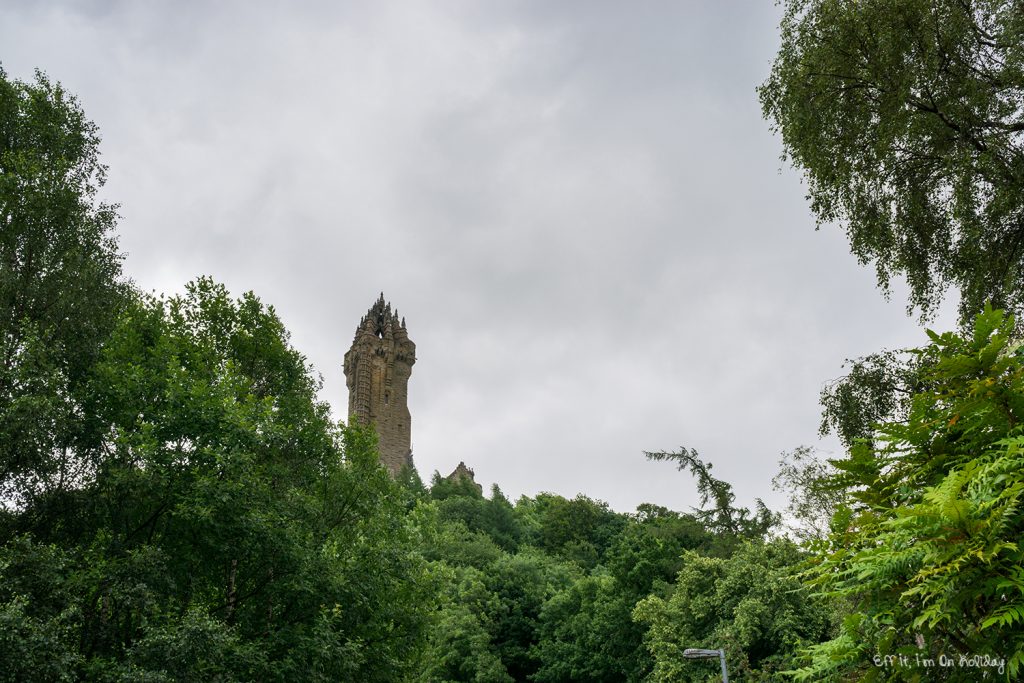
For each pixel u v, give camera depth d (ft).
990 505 21.99
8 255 81.30
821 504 120.98
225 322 103.24
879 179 79.66
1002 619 20.38
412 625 96.37
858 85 76.89
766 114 85.51
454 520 375.25
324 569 85.81
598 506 408.26
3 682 58.18
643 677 187.52
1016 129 70.23
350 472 97.76
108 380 81.25
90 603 73.46
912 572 23.25
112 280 93.09
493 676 207.00
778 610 140.15
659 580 200.54
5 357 75.10
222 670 71.56
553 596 236.02
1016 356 25.44
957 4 70.85
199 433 81.71
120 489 76.23
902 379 101.14
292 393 102.27
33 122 93.04
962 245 74.69
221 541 78.59
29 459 71.72
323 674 76.89
